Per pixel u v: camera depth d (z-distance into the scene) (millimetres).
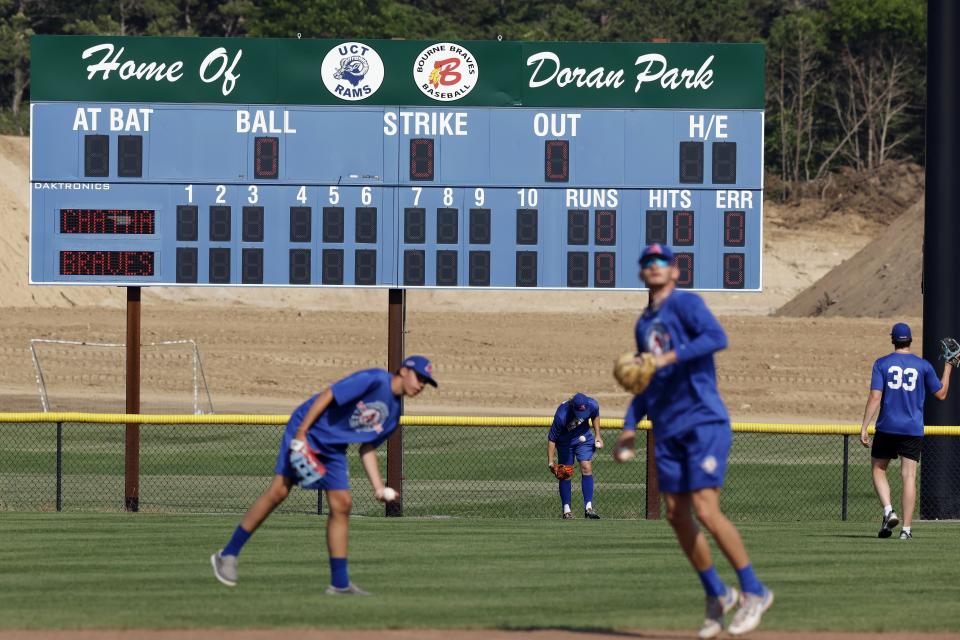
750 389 135000
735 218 64250
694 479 24875
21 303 171625
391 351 63469
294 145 63281
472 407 128125
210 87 62969
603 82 63750
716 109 64000
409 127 63500
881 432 43281
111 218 62844
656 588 31422
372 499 62375
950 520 53031
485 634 25344
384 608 28203
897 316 162500
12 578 32469
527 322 160625
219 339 150250
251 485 65812
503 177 63750
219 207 63219
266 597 29594
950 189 53781
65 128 62562
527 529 45812
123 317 159000
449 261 63875
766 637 25547
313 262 63469
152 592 30250
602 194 64125
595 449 54844
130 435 55469
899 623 26953
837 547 40531
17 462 75438
